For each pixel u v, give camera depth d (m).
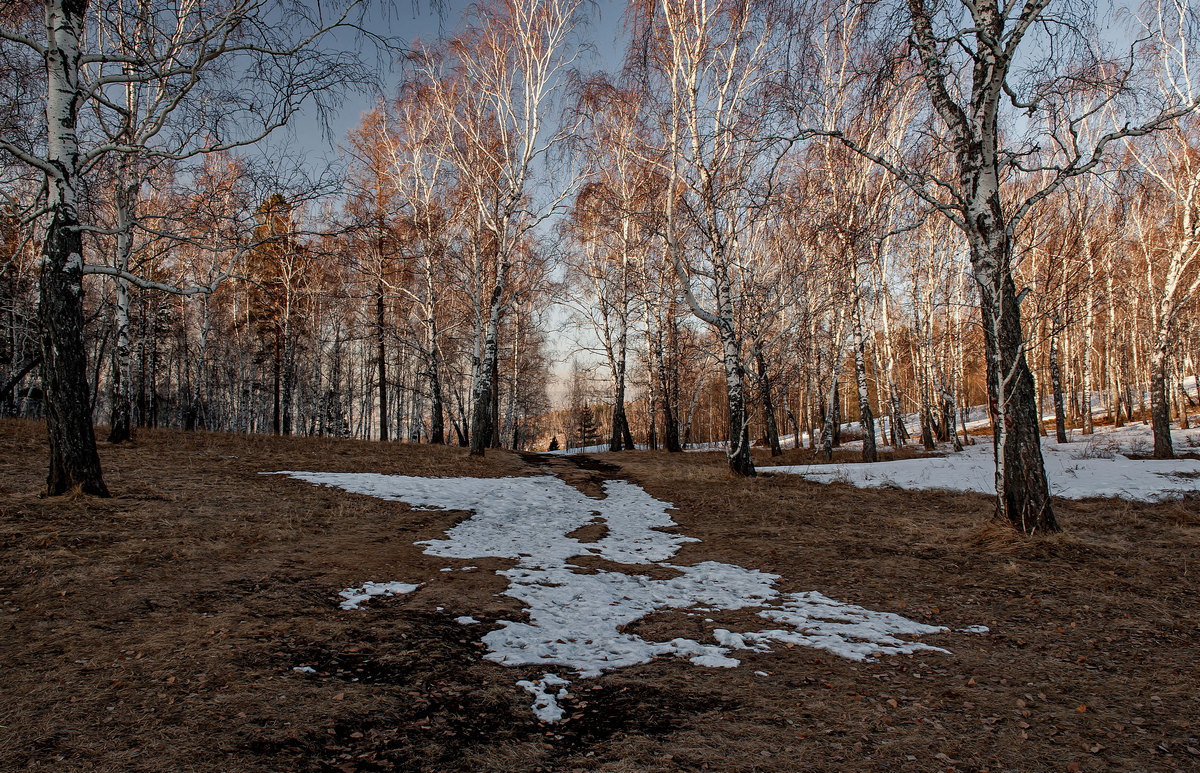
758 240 21.19
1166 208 18.52
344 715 3.44
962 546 7.99
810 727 3.47
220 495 9.86
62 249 8.04
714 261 15.91
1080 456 17.58
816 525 9.96
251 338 32.38
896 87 8.86
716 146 14.80
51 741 2.95
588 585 6.68
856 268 18.19
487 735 3.32
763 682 4.12
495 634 4.99
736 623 5.44
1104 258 23.80
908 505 11.41
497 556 7.93
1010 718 3.56
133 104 12.93
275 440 19.17
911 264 26.31
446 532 9.36
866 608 5.89
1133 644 4.70
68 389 8.20
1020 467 7.91
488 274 24.00
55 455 8.22
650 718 3.57
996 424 8.18
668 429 28.38
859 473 15.76
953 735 3.36
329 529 8.74
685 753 3.16
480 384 20.11
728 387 16.22
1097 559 7.04
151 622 4.66
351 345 34.06
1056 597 5.93
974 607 5.79
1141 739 3.27
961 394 29.78
